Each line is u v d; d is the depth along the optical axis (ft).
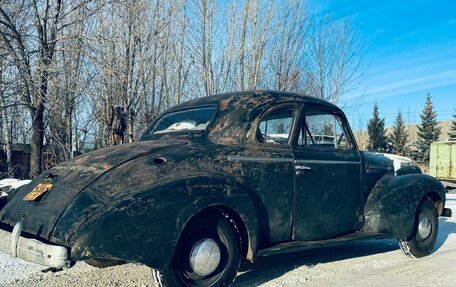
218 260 12.12
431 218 18.63
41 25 39.73
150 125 16.88
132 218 10.54
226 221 12.35
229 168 12.92
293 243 14.17
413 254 18.04
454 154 71.36
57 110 44.37
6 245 11.59
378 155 18.92
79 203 10.85
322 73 71.46
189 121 15.16
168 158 12.13
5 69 40.47
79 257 10.10
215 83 60.75
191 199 11.38
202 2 58.44
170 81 57.47
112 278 14.40
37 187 12.60
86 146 57.31
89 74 41.75
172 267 11.32
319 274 15.34
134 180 11.27
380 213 16.70
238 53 61.41
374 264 17.03
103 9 45.21
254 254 12.63
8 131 55.11
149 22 51.01
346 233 16.37
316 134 15.76
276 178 13.96
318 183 15.24
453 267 16.72
